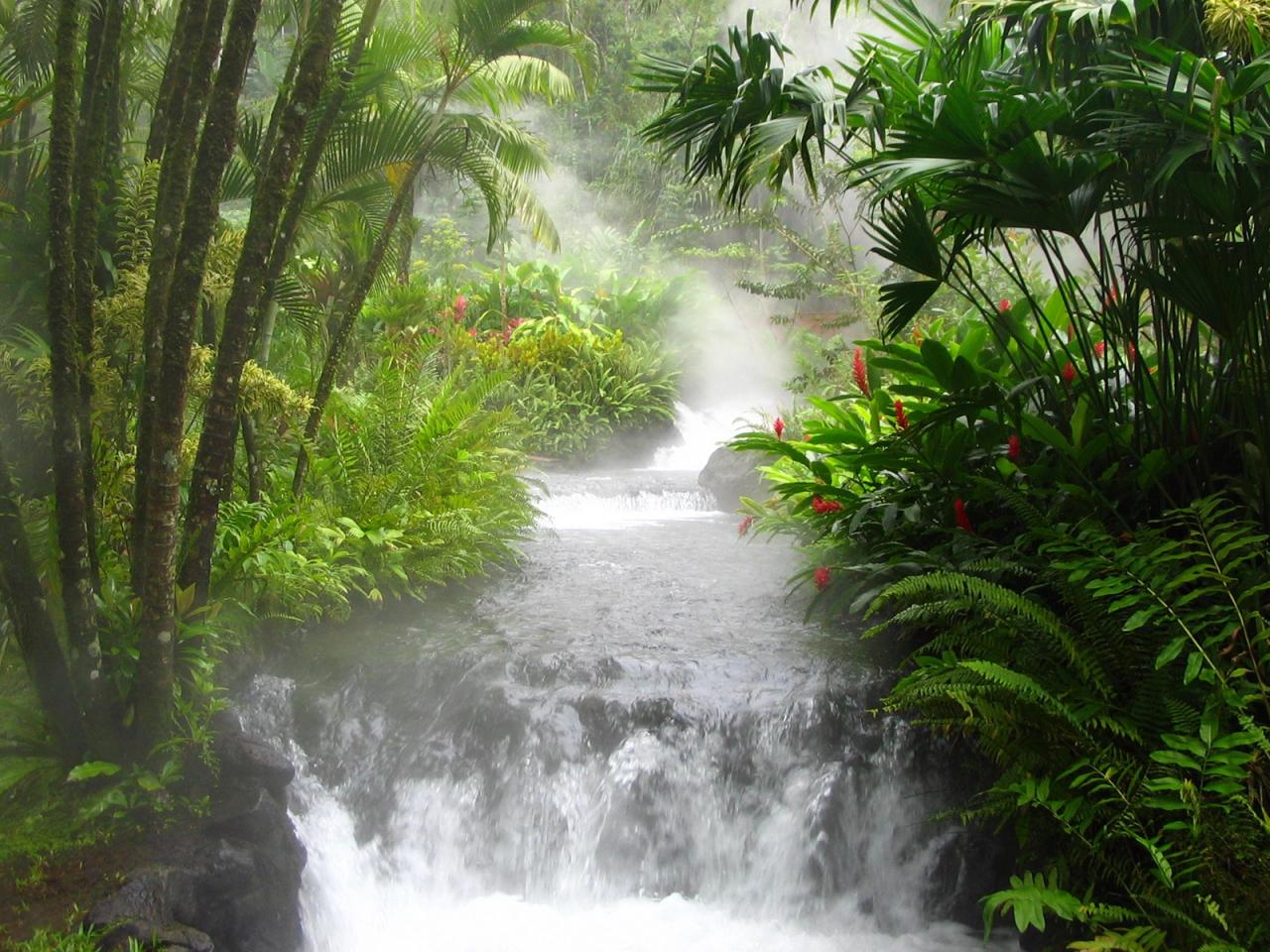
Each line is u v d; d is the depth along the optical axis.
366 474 5.71
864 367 5.81
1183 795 2.94
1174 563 3.55
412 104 5.40
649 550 6.86
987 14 4.05
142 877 2.83
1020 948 3.57
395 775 4.16
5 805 3.12
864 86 4.29
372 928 3.75
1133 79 3.59
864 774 3.92
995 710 3.33
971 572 4.25
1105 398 4.35
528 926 3.75
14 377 3.71
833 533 5.36
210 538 3.38
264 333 5.17
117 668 3.25
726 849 3.91
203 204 2.95
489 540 6.07
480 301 14.74
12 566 2.96
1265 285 3.64
